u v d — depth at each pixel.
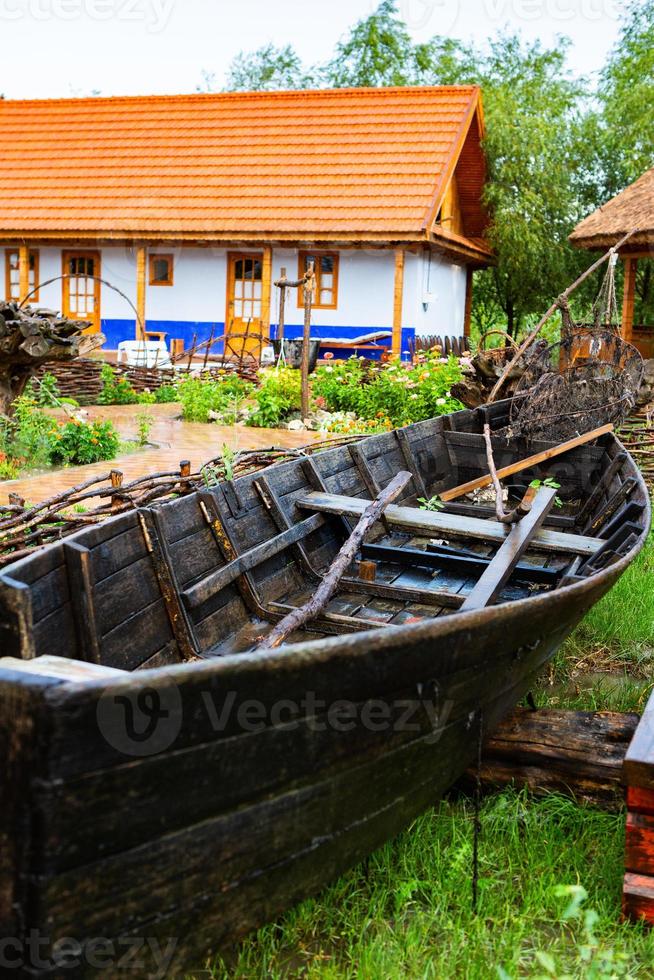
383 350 20.92
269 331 22.34
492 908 3.46
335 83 36.47
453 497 7.77
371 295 21.78
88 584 3.67
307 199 22.23
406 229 20.56
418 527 5.89
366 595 5.44
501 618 3.23
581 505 8.59
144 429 12.19
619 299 27.23
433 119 23.69
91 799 2.30
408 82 35.50
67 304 23.67
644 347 20.20
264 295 21.92
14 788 2.23
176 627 4.30
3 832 2.27
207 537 4.89
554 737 4.27
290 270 22.28
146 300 23.25
